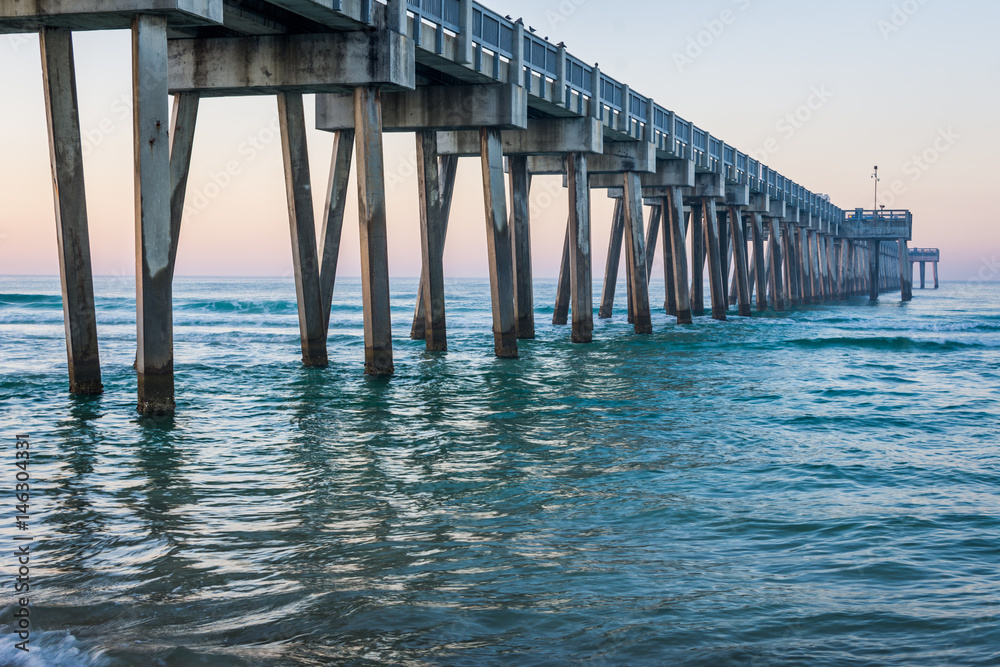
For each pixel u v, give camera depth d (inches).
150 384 550.6
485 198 894.4
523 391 701.9
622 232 1733.5
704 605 247.0
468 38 754.8
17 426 525.7
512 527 326.3
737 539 315.0
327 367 834.2
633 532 322.3
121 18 531.2
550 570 276.5
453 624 231.6
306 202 776.3
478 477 409.1
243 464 432.8
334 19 634.8
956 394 733.9
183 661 205.6
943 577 273.0
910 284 3545.8
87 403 605.0
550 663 209.2
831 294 2982.3
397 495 374.0
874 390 749.9
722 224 2005.4
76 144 585.0
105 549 293.9
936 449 496.7
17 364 865.5
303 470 420.8
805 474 425.1
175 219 701.3
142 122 519.8
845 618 237.6
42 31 556.7
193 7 519.5
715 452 478.0
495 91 844.0
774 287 2231.8
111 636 220.2
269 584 260.7
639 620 235.5
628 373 836.6
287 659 208.8
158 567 275.4
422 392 688.4
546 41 916.6
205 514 340.2
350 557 287.4
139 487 384.2
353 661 208.5
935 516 347.6
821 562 287.7
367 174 700.7
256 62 680.4
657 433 531.5
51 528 318.7
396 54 668.1
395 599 249.1
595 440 505.7
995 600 251.6
